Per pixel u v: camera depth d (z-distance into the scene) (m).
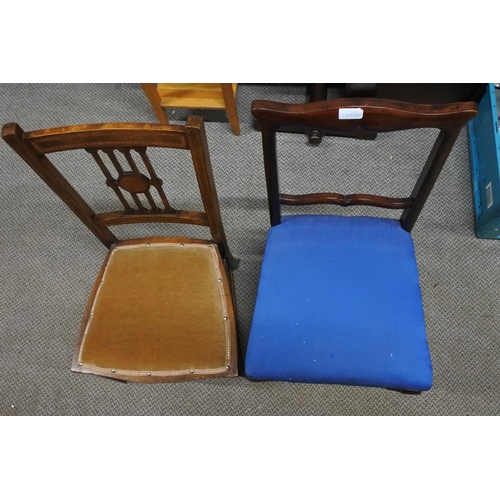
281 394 1.26
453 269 1.36
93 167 1.60
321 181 1.52
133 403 1.28
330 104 0.66
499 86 1.46
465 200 1.45
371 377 0.84
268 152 0.77
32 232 1.51
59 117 1.69
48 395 1.30
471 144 1.50
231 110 1.48
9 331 1.38
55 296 1.42
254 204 1.50
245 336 1.33
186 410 1.27
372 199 0.88
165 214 0.96
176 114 1.67
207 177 0.82
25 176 1.60
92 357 0.92
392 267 0.92
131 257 1.01
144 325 0.93
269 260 0.95
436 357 1.26
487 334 1.28
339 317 0.88
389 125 0.68
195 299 0.95
